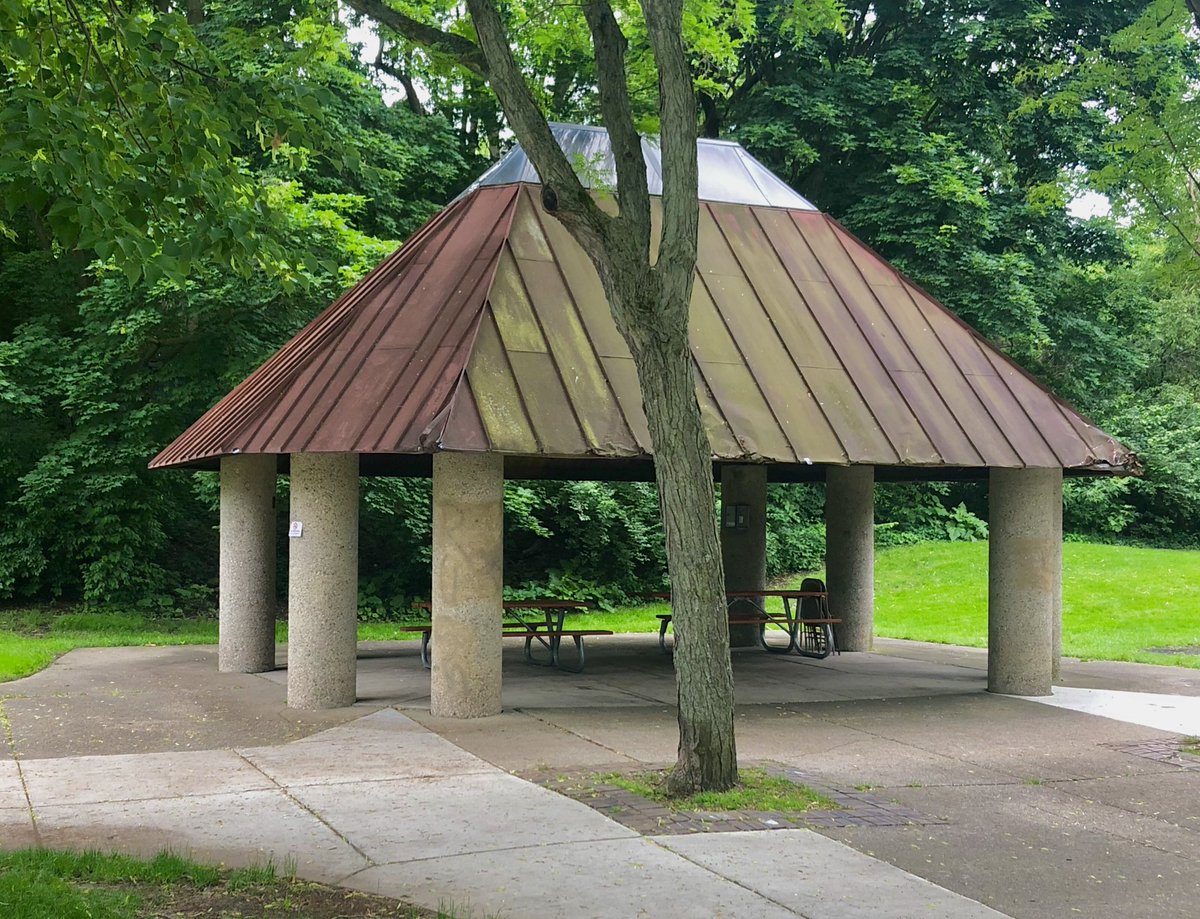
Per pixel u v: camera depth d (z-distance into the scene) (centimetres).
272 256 766
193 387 2020
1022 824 754
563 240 1192
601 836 688
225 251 743
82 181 646
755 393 1151
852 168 3120
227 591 1386
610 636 1994
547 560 2805
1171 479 3641
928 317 1356
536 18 1099
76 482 2042
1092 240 3362
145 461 2055
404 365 1070
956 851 686
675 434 791
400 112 2798
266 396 1122
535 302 1112
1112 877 647
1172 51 1410
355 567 1148
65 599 2192
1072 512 3597
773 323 1236
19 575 2088
